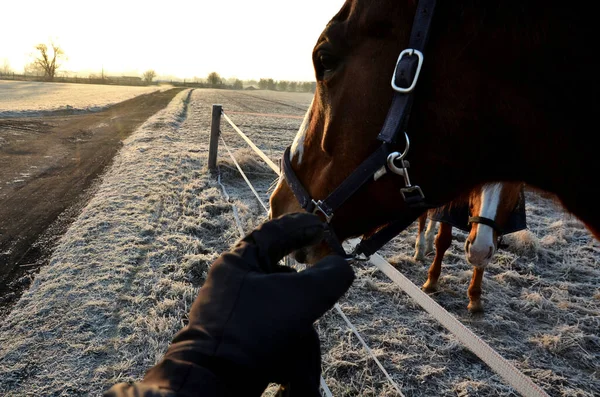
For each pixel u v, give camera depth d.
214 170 8.08
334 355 2.96
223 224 5.35
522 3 0.88
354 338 3.19
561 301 3.89
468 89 0.96
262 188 7.34
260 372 0.54
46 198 6.43
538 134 0.95
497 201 2.85
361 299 3.81
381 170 1.06
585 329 3.49
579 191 0.98
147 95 41.59
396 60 1.02
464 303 3.85
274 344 0.54
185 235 4.90
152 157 9.11
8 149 10.30
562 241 5.34
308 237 0.70
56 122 16.53
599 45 0.85
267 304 0.56
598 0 0.84
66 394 2.47
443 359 3.01
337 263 0.64
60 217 5.56
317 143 1.25
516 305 3.83
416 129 1.02
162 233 4.99
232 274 0.60
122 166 8.57
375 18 1.03
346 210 1.18
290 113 26.42
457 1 0.95
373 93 1.04
